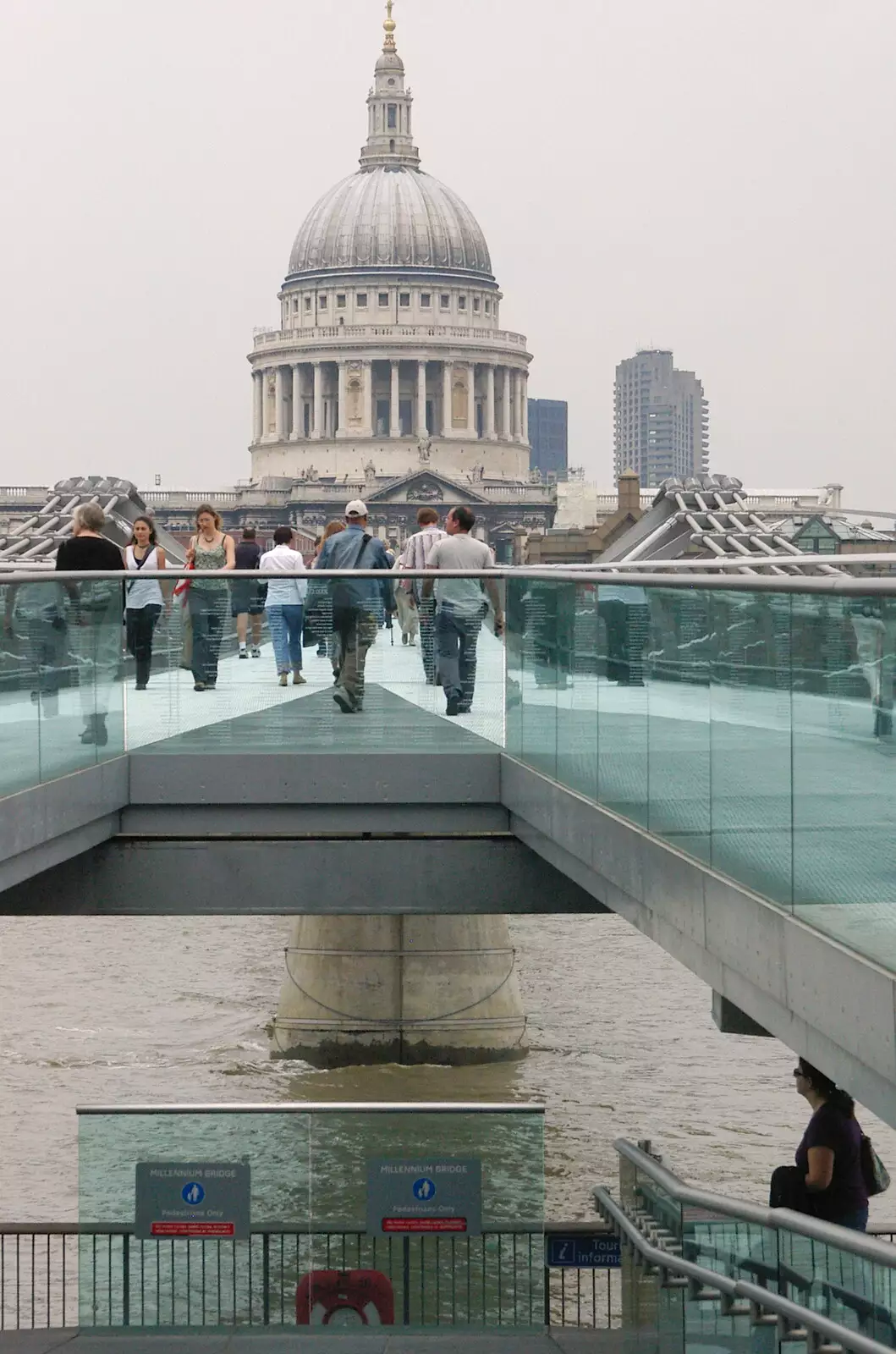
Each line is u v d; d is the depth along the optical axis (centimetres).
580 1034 5469
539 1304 1697
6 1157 4172
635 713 1736
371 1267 1702
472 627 2344
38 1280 2820
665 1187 1551
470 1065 5247
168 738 2341
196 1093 4934
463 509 2394
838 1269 1138
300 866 2327
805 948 1255
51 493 11019
